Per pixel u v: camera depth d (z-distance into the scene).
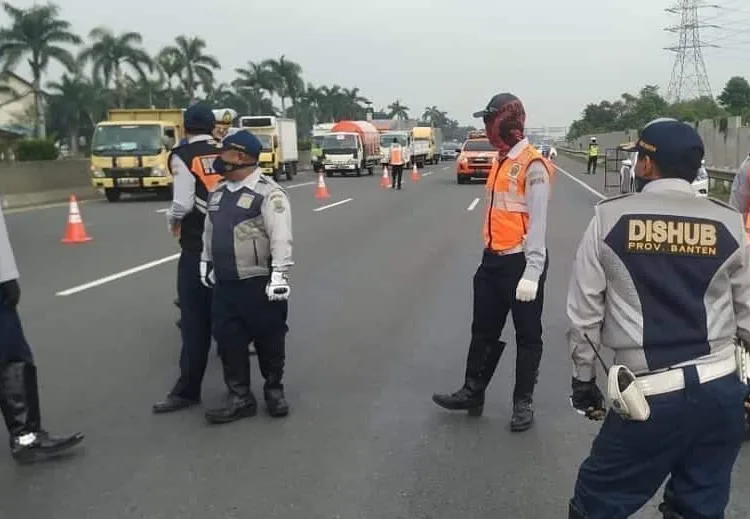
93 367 7.12
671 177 3.16
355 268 12.29
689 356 3.03
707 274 3.04
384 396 6.36
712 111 60.09
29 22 68.25
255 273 5.64
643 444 3.06
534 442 5.41
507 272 5.49
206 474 4.93
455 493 4.67
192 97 84.00
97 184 26.89
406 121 70.75
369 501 4.57
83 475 4.93
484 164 34.75
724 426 3.08
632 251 3.07
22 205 25.14
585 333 3.20
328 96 115.62
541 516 4.40
